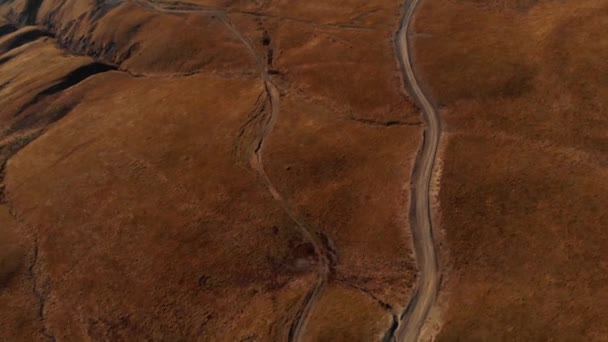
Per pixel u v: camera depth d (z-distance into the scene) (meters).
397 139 60.78
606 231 46.25
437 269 48.22
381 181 56.81
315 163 61.09
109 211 64.69
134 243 60.09
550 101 58.38
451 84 64.88
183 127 73.00
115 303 55.62
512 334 42.03
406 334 44.66
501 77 62.62
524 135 56.28
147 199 64.38
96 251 61.00
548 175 51.81
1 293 60.62
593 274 44.00
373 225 53.47
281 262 53.59
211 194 62.12
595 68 58.97
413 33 75.00
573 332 41.16
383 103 66.00
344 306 48.12
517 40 66.62
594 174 50.81
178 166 67.19
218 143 68.44
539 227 48.12
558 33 64.50
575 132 54.75
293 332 47.53
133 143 73.12
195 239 58.16
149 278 56.25
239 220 58.41
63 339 54.69
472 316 43.91
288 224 56.41
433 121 61.53
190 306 52.75
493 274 46.19
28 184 73.56
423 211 52.78
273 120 69.19
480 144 57.16
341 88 70.31
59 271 60.78
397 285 48.31
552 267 45.28
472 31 71.25
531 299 43.69
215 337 49.84
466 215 50.94
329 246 53.41
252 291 52.16
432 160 57.12
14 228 67.75
